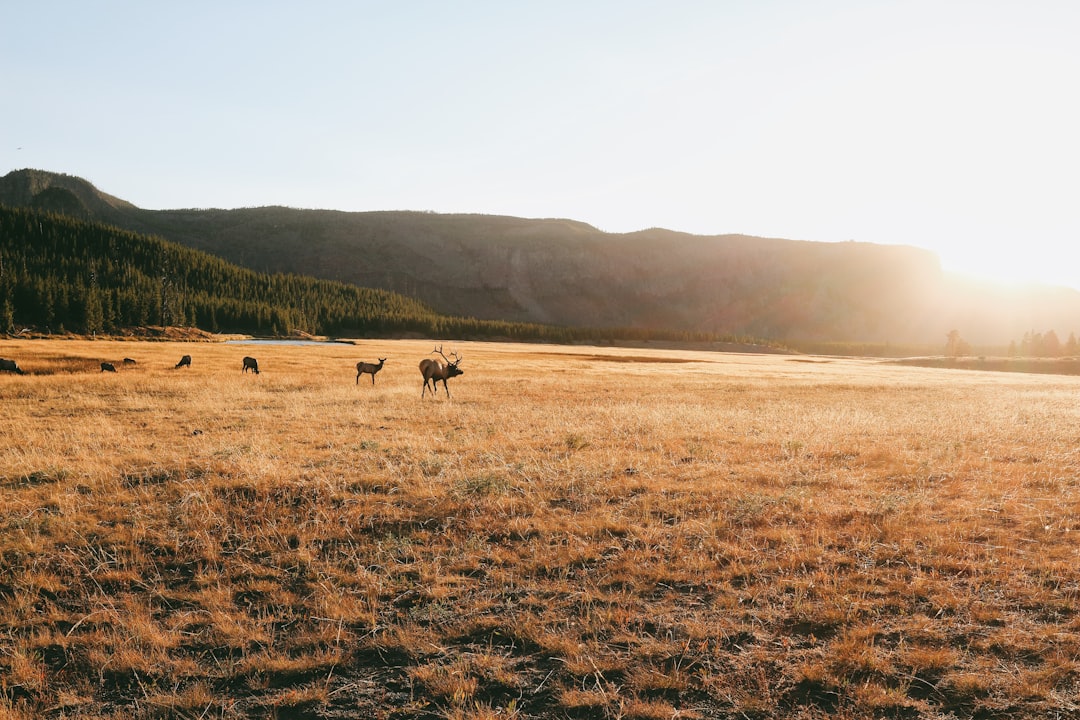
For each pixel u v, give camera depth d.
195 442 14.82
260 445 14.31
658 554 7.95
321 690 5.31
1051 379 58.62
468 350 99.88
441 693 5.29
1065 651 5.62
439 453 13.92
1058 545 8.06
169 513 9.46
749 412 22.17
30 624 6.41
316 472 11.69
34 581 7.22
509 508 9.81
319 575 7.45
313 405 23.08
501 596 7.02
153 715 5.02
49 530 8.77
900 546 8.07
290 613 6.61
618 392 31.05
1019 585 6.93
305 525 9.00
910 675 5.35
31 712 5.04
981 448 14.66
